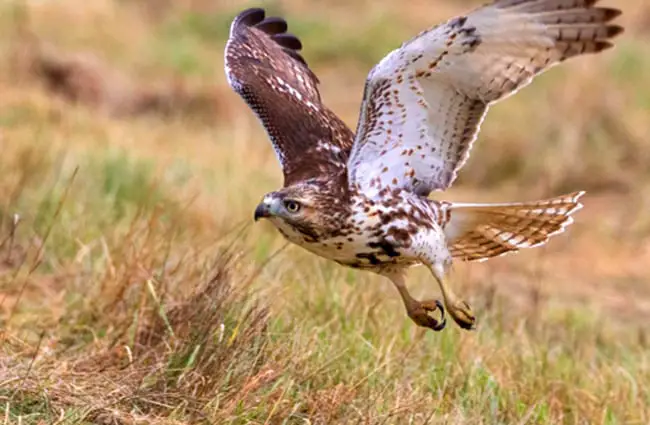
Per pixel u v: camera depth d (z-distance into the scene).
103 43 26.72
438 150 9.99
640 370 12.95
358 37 30.59
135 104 24.28
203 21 31.39
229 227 15.09
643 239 19.67
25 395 9.70
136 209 15.34
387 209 9.87
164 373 10.12
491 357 11.98
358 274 13.32
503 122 23.30
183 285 11.85
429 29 9.42
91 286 12.46
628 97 24.19
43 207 14.55
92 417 9.47
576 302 16.47
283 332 11.16
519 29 9.54
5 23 25.50
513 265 17.98
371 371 10.77
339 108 26.23
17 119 19.72
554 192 21.97
